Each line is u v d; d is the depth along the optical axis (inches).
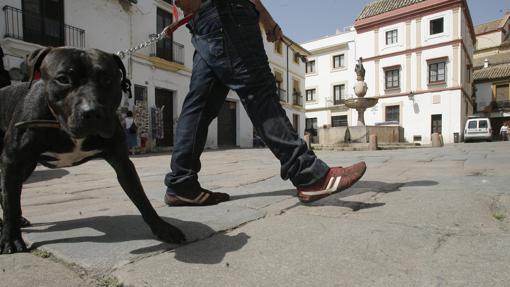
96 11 544.1
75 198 142.9
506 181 130.8
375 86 1248.2
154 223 75.4
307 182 99.7
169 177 109.5
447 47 1104.8
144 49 622.5
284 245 69.9
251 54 100.8
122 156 74.2
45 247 72.9
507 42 1673.2
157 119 627.8
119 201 129.4
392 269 57.2
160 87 657.6
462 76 1125.1
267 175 189.9
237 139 852.0
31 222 98.6
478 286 50.5
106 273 60.1
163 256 66.4
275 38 115.3
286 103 1091.9
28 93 70.9
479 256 61.1
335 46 1368.1
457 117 1096.2
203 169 255.8
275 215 94.1
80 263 63.9
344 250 65.9
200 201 109.1
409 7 1159.6
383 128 631.8
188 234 78.4
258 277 56.1
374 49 1245.1
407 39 1174.3
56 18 490.9
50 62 63.1
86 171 268.5
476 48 1776.6
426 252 63.8
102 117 59.7
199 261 63.3
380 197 109.4
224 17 101.1
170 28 108.3
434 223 80.4
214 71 104.8
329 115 1400.1
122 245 72.9
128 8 592.7
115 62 69.1
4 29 431.2
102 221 94.5
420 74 1156.5
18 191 70.6
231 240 74.5
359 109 665.6
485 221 81.0
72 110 59.7
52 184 196.9
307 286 52.6
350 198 109.1
